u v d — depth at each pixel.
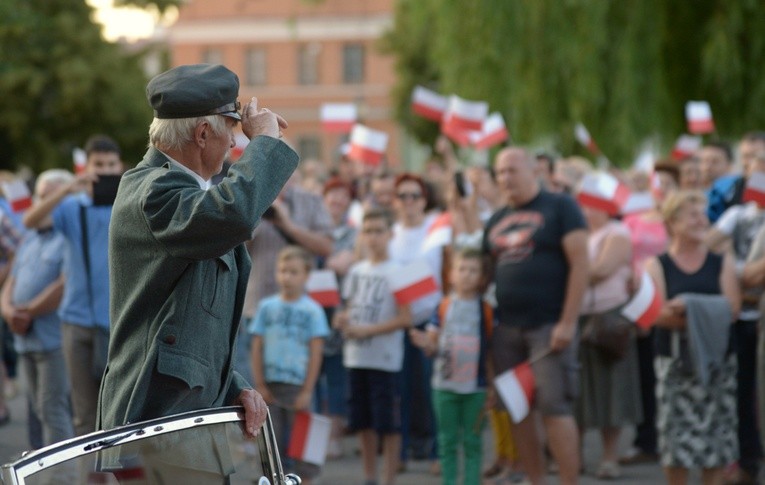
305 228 11.70
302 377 10.16
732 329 9.74
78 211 9.41
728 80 22.22
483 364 9.91
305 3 33.19
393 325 10.33
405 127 57.78
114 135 49.00
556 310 9.45
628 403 11.09
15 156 48.56
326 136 79.31
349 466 11.91
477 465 9.94
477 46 23.47
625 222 13.05
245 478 4.63
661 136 22.88
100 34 48.84
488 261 9.99
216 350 4.72
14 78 47.06
